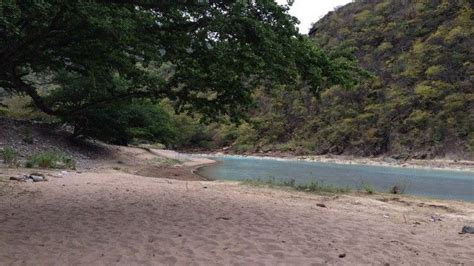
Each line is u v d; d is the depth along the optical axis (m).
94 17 5.70
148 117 32.09
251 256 5.34
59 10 5.85
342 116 69.69
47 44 6.82
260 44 6.93
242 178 22.75
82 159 23.47
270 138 75.44
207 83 8.56
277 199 11.51
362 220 8.59
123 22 5.94
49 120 32.59
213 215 8.20
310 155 63.88
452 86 59.31
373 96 69.50
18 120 26.25
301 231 7.00
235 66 7.61
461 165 43.88
